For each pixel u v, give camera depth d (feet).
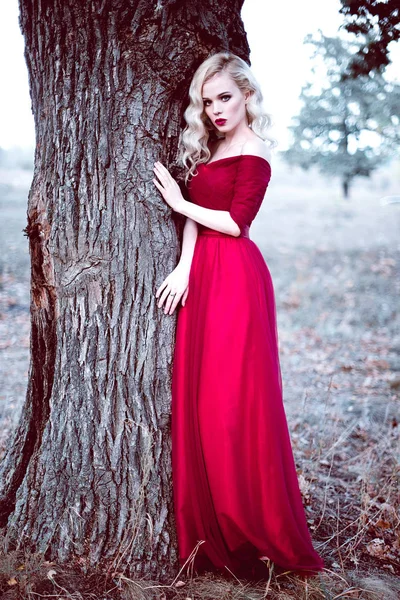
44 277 7.77
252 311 7.61
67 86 7.05
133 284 7.38
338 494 10.45
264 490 7.28
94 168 7.17
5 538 7.36
